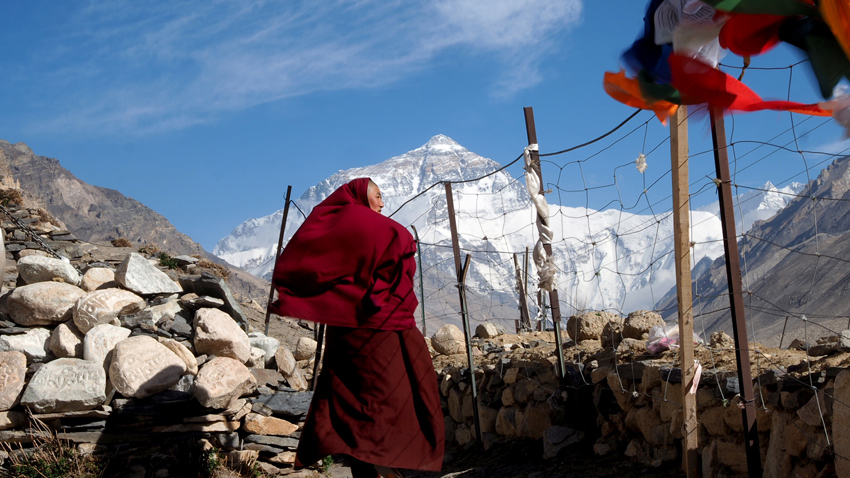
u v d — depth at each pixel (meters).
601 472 6.82
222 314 9.00
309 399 8.48
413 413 5.36
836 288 129.38
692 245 5.77
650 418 6.85
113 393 7.83
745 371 5.26
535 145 7.98
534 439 8.44
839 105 3.63
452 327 12.91
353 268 5.35
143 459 7.60
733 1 3.71
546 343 11.67
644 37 4.39
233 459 7.80
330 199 5.68
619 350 8.03
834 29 3.41
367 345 5.32
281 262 5.43
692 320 5.88
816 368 5.46
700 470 5.98
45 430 7.56
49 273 9.73
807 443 5.09
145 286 9.34
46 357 8.32
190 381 8.22
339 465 8.50
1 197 28.91
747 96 4.19
